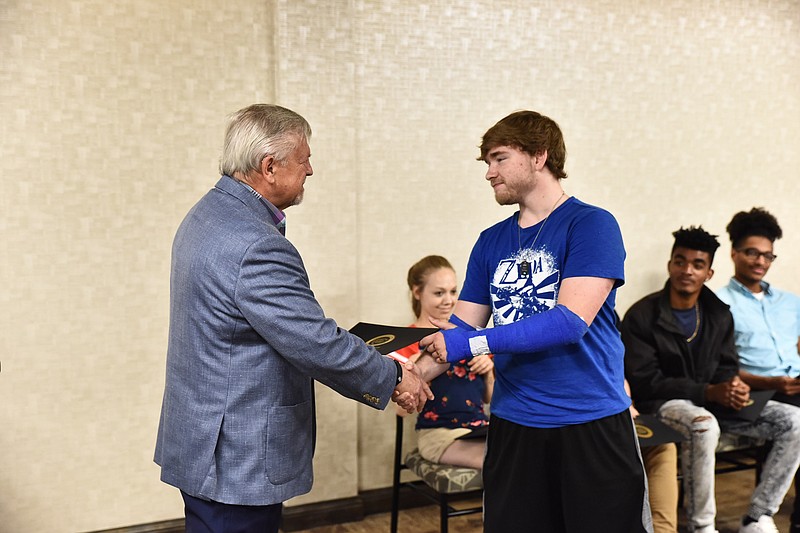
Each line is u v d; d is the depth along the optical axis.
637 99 3.68
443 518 2.83
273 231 1.98
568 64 3.55
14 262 2.90
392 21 3.27
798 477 3.20
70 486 3.05
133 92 2.98
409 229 3.39
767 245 3.57
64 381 3.01
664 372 3.36
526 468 2.22
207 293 1.93
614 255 2.11
